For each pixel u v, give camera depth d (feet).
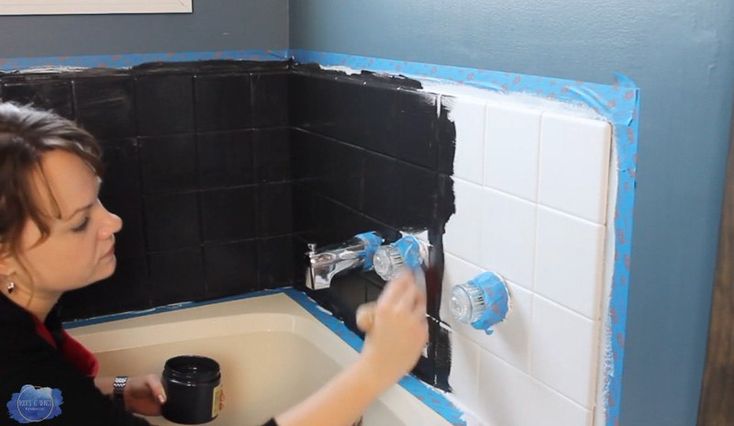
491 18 3.72
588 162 3.20
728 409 2.76
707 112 2.73
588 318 3.30
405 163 4.48
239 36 5.65
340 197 5.30
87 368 3.87
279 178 6.00
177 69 5.49
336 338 5.23
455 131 4.00
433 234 4.29
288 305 5.87
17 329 2.84
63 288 3.07
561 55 3.33
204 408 4.72
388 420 4.50
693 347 2.89
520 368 3.74
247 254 6.02
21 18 5.02
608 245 3.19
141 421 3.08
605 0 3.09
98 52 5.25
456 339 4.22
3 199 2.73
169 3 5.37
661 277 2.98
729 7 2.62
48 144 2.81
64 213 2.85
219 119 5.69
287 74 5.85
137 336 5.44
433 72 4.17
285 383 5.67
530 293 3.61
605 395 3.31
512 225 3.67
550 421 3.59
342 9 4.99
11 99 5.08
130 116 5.40
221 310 5.76
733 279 2.68
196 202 5.74
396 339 2.91
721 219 2.69
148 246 5.64
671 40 2.83
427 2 4.16
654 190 2.97
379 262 4.46
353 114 4.99
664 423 3.05
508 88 3.66
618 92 3.07
